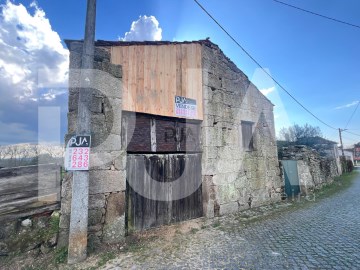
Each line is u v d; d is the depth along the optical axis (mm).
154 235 4805
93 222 4102
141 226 5016
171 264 3562
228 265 3494
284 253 3887
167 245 4328
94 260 3672
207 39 6816
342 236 4699
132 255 3887
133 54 5375
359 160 51500
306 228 5320
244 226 5520
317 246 4168
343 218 6203
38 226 3904
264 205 7977
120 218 4410
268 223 5770
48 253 3689
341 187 13242
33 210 3910
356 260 3555
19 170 3854
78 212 3676
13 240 3627
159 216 5348
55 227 3928
